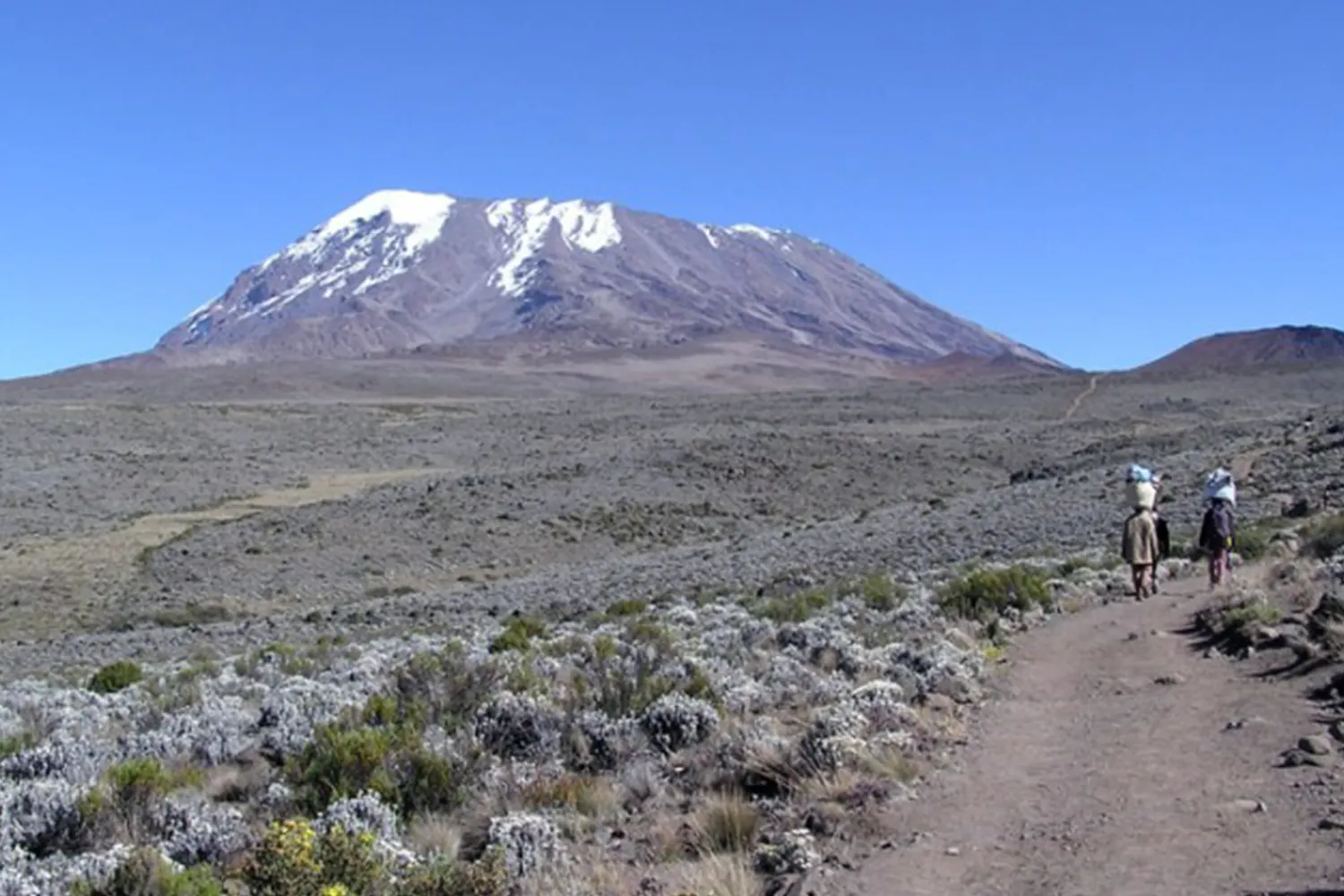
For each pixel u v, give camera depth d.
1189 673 14.18
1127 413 139.88
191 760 13.93
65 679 27.84
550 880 8.40
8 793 10.38
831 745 10.51
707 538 68.81
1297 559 23.39
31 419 114.19
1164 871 7.64
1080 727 11.95
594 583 47.12
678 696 12.96
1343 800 8.59
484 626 34.19
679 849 9.02
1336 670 12.64
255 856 7.59
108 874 8.04
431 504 74.06
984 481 89.44
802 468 89.44
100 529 70.31
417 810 10.58
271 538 65.81
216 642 38.91
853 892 7.70
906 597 26.00
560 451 106.88
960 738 11.68
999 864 8.07
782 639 19.77
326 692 17.58
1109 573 26.84
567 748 12.62
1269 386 159.38
